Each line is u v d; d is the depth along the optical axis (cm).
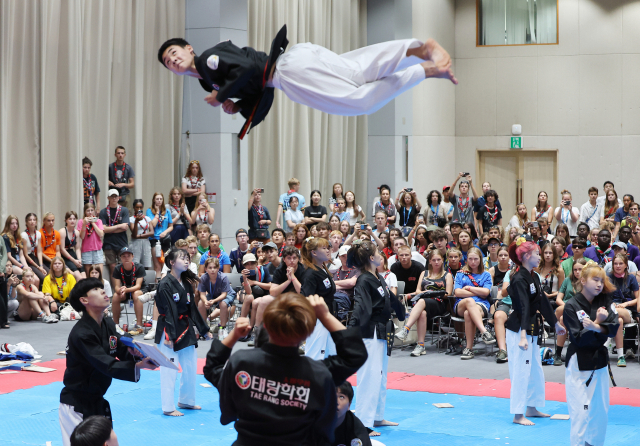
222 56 391
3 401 787
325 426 338
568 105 2181
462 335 1059
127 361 477
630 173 2131
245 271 1093
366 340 662
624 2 2117
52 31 1304
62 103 1320
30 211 1289
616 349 997
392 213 1644
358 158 2053
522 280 695
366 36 2038
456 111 2308
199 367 959
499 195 2277
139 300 1130
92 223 1289
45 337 1104
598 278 570
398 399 809
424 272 1102
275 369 326
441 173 2236
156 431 698
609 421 711
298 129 1792
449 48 2252
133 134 1454
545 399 801
